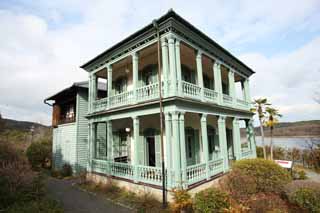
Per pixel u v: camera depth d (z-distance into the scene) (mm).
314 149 16750
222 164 10438
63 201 8250
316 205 5762
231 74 13156
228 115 11891
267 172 7645
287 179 7555
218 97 10969
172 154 8516
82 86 14594
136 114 9484
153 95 8766
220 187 7023
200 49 10094
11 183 7242
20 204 6695
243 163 8320
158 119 11258
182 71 12078
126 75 13602
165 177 7824
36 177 8562
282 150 19953
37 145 19078
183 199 6219
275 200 6656
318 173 14117
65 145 15445
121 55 10844
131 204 7648
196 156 12148
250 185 6906
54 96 16672
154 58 11297
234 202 5785
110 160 10852
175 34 8477
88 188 10344
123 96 10484
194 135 12312
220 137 10914
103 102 11906
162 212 6621
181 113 8148
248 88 15805
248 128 15438
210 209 5344
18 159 9336
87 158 13469
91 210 7168
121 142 13594
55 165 16406
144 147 11875
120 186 9773
